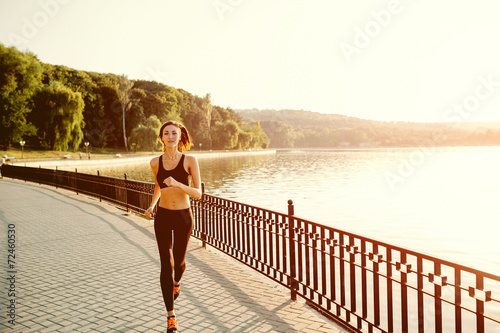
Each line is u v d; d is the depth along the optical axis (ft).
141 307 15.64
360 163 273.33
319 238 14.44
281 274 17.21
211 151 433.89
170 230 13.87
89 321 14.38
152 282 18.75
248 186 127.65
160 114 393.70
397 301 28.30
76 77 323.37
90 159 217.56
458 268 8.90
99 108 327.88
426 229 62.08
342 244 13.26
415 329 23.29
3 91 199.93
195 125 485.97
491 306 28.53
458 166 245.65
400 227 63.82
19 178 93.20
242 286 17.94
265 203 91.20
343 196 103.04
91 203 48.96
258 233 19.42
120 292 17.46
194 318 14.39
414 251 10.19
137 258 23.22
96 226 33.68
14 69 204.33
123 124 329.72
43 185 77.10
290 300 16.14
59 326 13.98
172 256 14.39
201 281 18.70
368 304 27.20
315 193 109.19
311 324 13.62
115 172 171.63
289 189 118.93
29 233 31.32
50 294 17.35
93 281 19.10
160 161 13.92
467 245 51.24
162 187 13.78
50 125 222.89
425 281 33.96
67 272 20.71
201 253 24.30
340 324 13.51
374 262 11.75
